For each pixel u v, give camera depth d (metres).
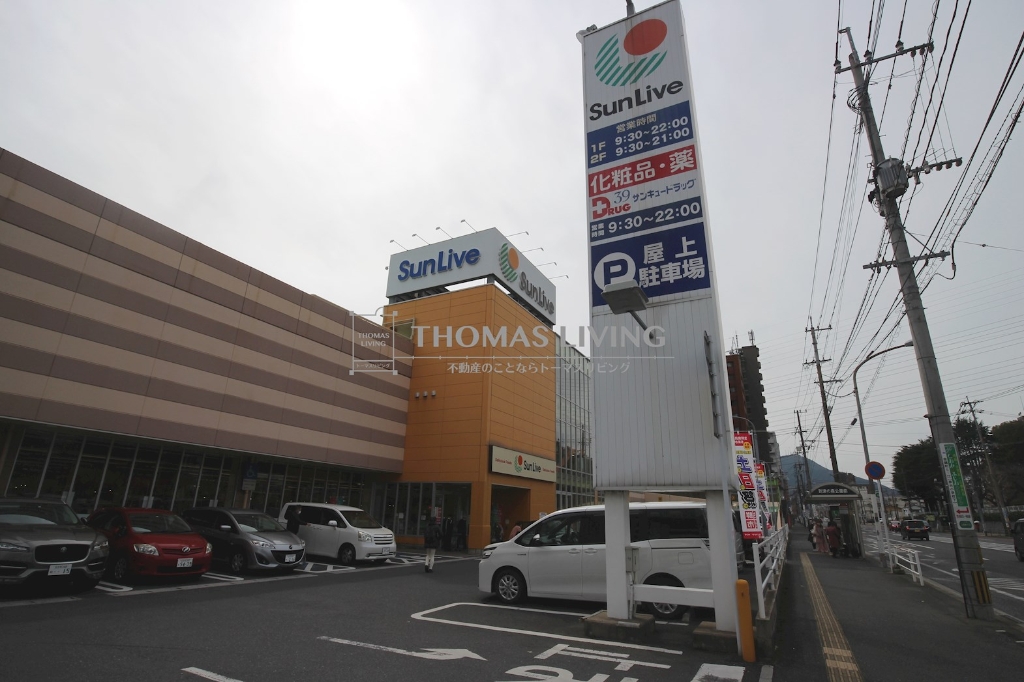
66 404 12.27
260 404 17.11
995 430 49.81
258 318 17.39
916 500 70.56
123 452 15.09
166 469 16.16
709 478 6.82
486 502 21.97
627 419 7.42
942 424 9.41
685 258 7.71
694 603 6.64
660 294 7.72
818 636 7.26
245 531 12.38
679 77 8.55
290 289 18.78
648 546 8.67
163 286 14.61
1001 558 21.41
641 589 7.00
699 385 7.15
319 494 21.66
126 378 13.50
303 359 18.98
